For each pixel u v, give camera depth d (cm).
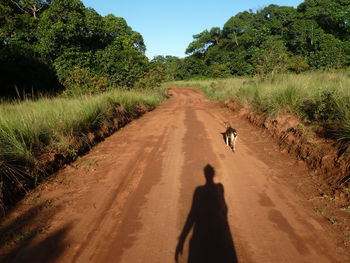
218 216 337
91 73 1731
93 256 267
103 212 356
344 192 361
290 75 1155
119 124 956
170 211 354
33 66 1598
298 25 4116
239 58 4641
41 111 649
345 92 551
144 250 275
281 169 486
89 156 605
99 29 1977
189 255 264
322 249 264
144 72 2167
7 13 1755
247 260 253
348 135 427
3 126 490
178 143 714
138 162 561
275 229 303
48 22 1666
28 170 432
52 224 328
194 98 2314
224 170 500
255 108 943
